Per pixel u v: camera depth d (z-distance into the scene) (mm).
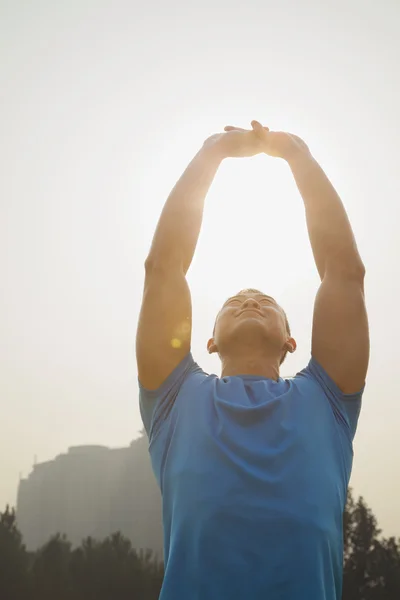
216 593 2096
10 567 45406
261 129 3570
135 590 45156
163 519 2533
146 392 2932
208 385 2793
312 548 2172
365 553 40562
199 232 3332
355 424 2859
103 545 47969
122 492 74500
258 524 2203
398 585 38969
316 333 2949
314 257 3244
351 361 2826
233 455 2391
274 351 3131
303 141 3688
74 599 44500
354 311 2928
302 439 2461
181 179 3424
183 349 2979
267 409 2555
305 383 2777
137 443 79375
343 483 2551
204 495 2297
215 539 2195
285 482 2303
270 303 3344
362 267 3082
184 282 3107
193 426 2574
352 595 39094
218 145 3617
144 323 2990
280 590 2086
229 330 3141
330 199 3293
